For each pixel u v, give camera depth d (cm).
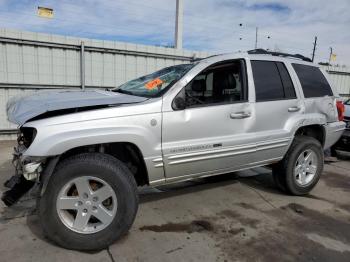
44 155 263
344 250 310
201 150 338
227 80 371
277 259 290
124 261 277
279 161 431
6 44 764
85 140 276
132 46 916
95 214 290
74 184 284
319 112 459
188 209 392
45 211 279
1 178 478
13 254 281
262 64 405
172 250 298
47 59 816
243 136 371
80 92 365
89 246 288
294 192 444
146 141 305
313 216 386
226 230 341
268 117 396
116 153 323
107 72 897
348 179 552
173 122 319
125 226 294
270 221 367
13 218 349
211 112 344
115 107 295
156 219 361
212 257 289
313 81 465
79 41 841
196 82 343
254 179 518
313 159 454
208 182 495
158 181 328
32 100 315
